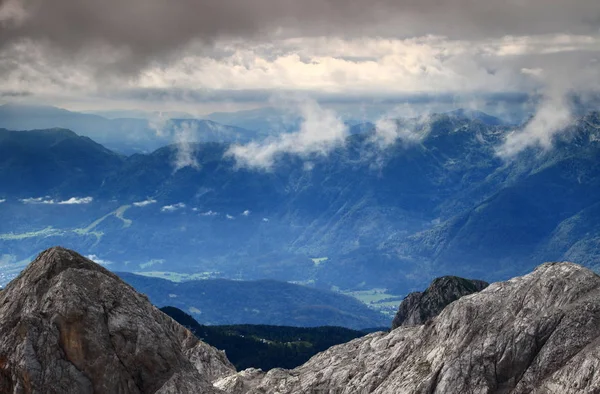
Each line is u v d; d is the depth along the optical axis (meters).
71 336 125.50
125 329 129.00
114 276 138.88
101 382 124.56
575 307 134.50
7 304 131.38
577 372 124.94
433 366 143.12
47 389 121.69
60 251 136.50
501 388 134.00
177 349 133.50
